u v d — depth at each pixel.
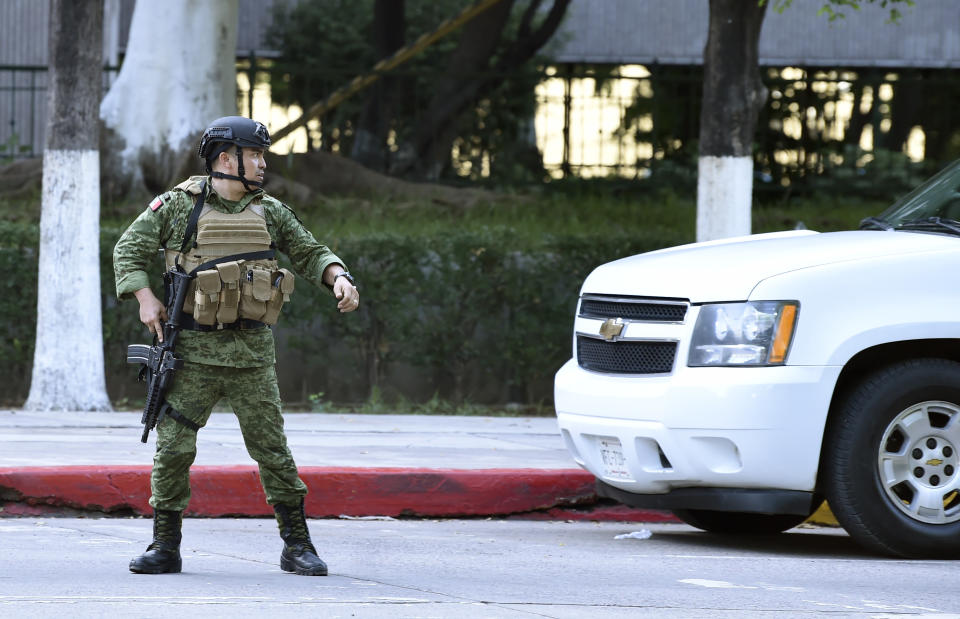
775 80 66.62
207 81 57.53
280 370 46.66
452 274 46.25
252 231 20.23
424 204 59.47
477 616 18.58
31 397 42.50
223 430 37.94
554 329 46.66
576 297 46.72
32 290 45.34
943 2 86.69
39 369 42.44
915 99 77.50
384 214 56.69
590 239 46.72
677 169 68.94
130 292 20.23
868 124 76.38
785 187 70.50
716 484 23.88
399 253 46.22
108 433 36.75
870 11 86.31
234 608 18.69
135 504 28.80
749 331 23.56
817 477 23.94
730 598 20.39
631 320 25.08
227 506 29.05
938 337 23.70
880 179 70.56
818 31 86.25
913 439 23.88
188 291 20.03
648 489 24.73
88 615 18.03
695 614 19.08
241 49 82.69
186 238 20.08
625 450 24.72
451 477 29.97
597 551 25.20
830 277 23.78
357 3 80.75
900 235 25.34
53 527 26.98
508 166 71.31
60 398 42.22
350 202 58.28
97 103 42.34
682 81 67.00
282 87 79.31
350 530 27.61
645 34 86.88
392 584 21.00
